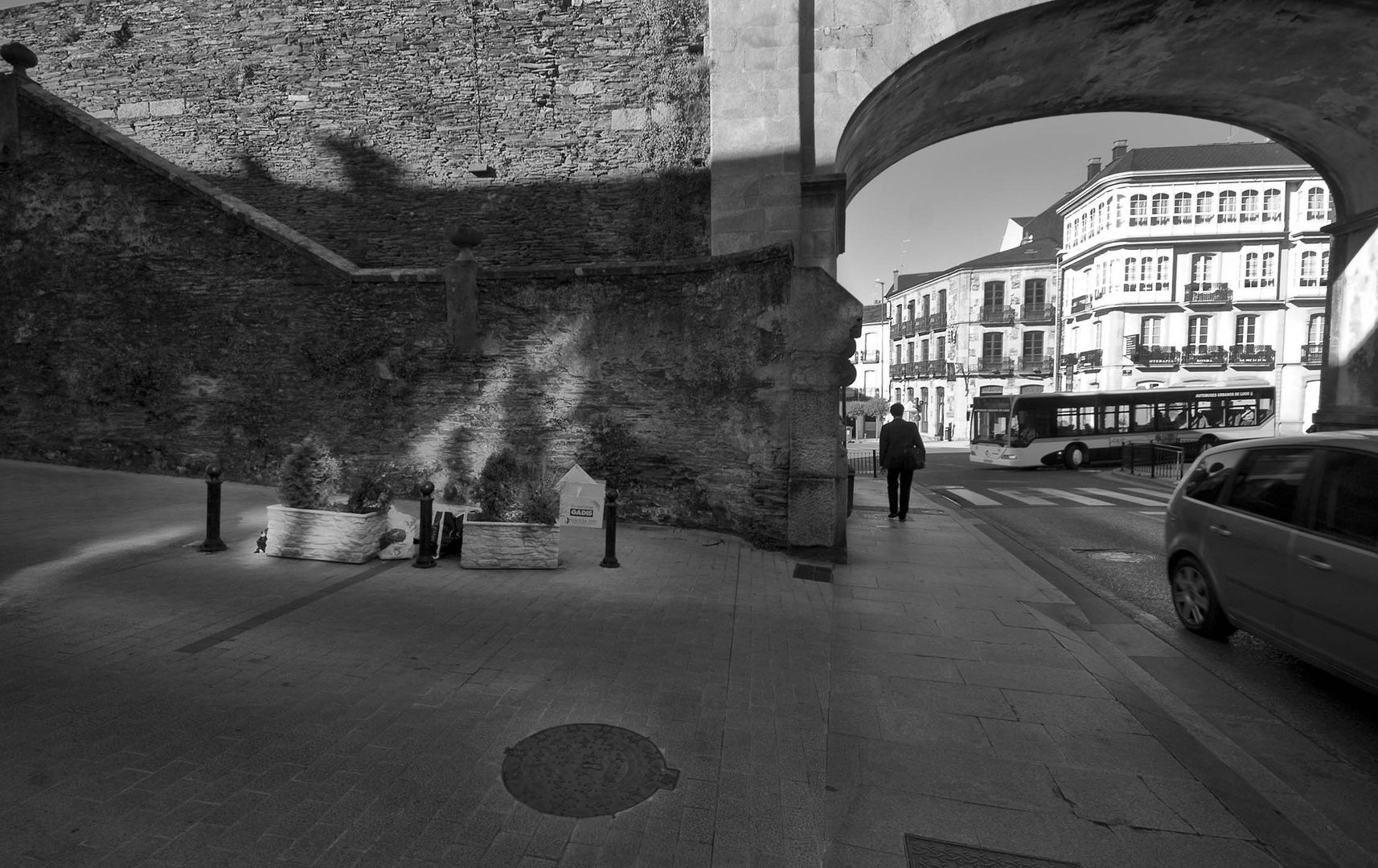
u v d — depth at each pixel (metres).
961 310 49.09
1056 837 2.72
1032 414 23.14
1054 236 52.72
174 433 9.29
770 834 2.53
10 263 9.84
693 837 2.49
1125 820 2.85
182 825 2.39
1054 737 3.55
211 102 12.52
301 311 8.73
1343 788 3.29
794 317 7.07
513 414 8.12
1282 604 4.37
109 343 9.51
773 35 9.91
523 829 2.47
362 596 4.96
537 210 11.61
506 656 4.04
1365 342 14.34
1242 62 11.62
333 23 12.18
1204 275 38.84
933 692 4.09
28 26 13.26
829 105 9.96
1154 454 21.77
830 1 9.91
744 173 9.97
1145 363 39.16
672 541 7.23
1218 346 38.59
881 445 10.77
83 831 2.33
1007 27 9.99
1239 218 38.00
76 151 9.49
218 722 3.11
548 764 2.90
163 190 9.16
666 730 3.26
